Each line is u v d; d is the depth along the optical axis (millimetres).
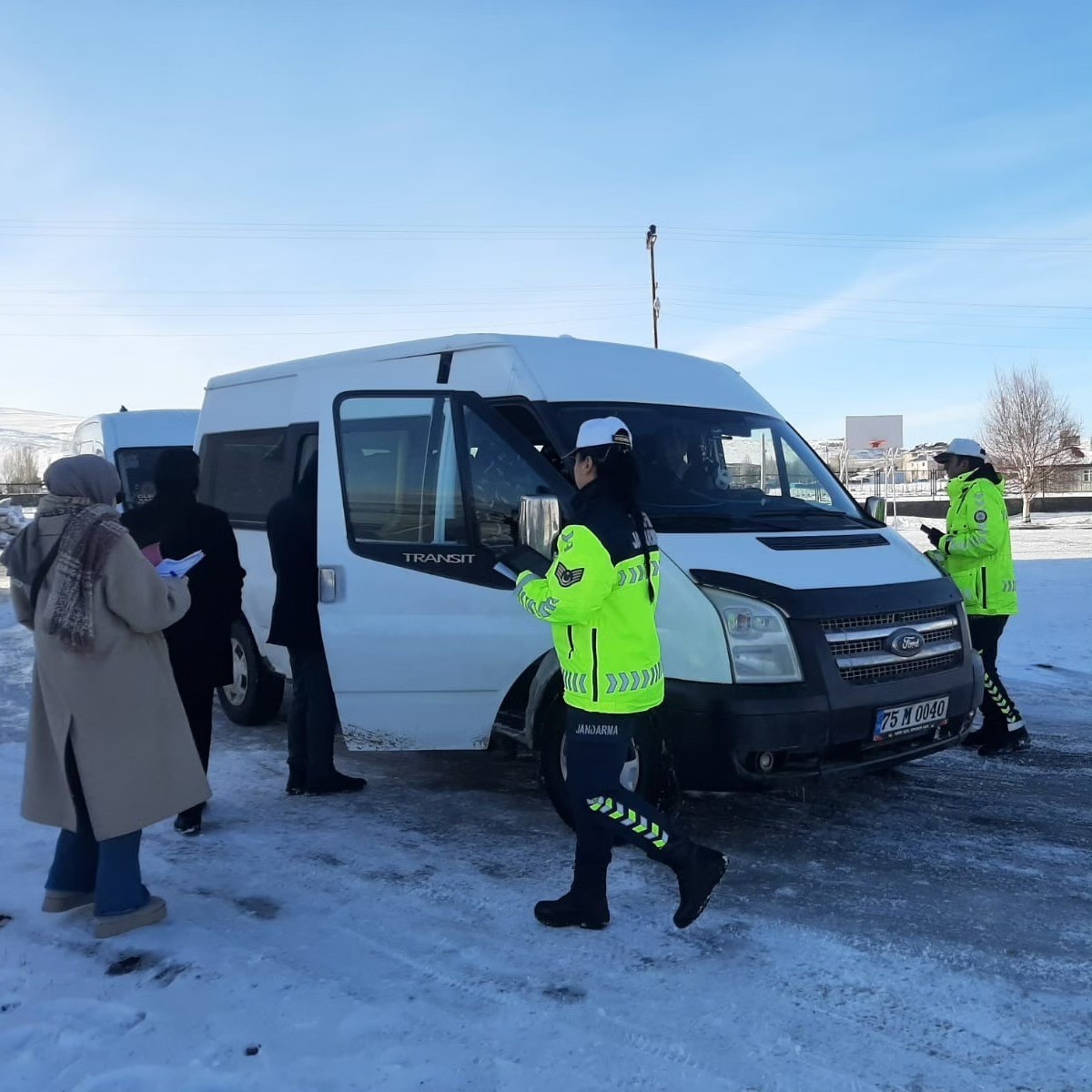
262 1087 2932
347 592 5254
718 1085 2939
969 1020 3285
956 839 4965
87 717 3807
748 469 5664
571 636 3773
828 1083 2947
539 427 5215
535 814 5402
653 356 6004
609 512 3688
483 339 5570
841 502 5844
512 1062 3055
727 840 4961
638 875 4523
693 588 4547
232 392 7312
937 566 5309
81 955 3799
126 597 3744
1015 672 9398
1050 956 3723
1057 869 4574
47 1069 3043
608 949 3801
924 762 6379
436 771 6285
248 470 6992
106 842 3932
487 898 4293
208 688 5113
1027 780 5977
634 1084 2947
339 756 6645
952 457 6582
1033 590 14914
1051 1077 2971
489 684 5035
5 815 5402
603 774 3768
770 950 3781
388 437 5285
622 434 3807
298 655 5688
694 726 4426
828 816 5301
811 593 4543
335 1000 3430
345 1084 2949
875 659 4605
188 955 3781
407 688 5184
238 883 4500
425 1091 2916
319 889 4414
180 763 4023
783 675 4422
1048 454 39938
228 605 5148
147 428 14625
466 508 5059
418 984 3543
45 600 3793
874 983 3531
